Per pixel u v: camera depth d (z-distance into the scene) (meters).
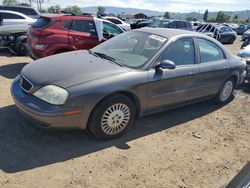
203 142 4.75
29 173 3.51
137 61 4.72
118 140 4.48
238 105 6.66
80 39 8.00
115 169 3.76
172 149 4.41
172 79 4.92
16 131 4.41
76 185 3.39
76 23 8.00
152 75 4.62
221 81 6.11
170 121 5.39
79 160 3.87
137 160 4.02
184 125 5.29
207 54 5.75
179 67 5.09
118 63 4.69
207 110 6.14
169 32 5.35
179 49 5.15
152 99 4.75
